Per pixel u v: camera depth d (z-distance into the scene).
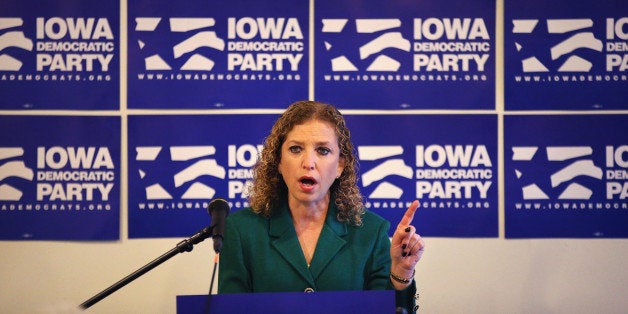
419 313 5.88
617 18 5.86
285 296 3.19
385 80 5.88
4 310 5.81
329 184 3.85
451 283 5.88
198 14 5.87
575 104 5.87
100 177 5.84
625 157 5.85
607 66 5.87
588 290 5.88
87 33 5.85
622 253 5.86
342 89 5.87
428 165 5.86
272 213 4.00
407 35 5.88
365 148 5.86
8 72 5.81
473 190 5.86
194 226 5.86
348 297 3.20
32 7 5.83
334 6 5.88
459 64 5.88
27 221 5.81
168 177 5.85
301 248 3.89
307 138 3.80
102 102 5.85
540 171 5.86
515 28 5.88
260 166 4.07
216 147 5.85
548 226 5.86
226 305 3.16
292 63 5.88
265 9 5.88
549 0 5.88
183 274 5.88
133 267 5.86
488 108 5.88
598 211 5.85
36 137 5.82
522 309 5.88
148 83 5.85
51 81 5.83
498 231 5.87
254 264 3.88
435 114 5.87
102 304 5.86
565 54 5.87
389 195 5.86
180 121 5.85
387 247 4.00
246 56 5.88
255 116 5.87
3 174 5.80
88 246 5.85
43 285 5.83
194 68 5.87
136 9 5.86
